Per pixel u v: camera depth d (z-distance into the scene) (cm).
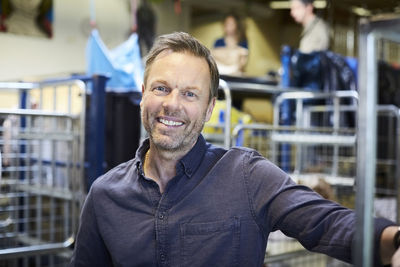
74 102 308
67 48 588
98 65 314
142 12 645
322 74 369
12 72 544
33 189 264
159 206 121
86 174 258
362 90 61
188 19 724
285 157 301
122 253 122
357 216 62
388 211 272
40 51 566
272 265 269
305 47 400
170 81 118
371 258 61
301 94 327
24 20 550
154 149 125
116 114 268
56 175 282
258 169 124
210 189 122
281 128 243
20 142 262
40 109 280
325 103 367
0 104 452
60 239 294
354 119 368
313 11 400
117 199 126
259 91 329
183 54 120
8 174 292
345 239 100
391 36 60
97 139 250
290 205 114
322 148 331
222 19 748
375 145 61
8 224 271
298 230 112
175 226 119
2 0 530
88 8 604
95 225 130
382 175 366
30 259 266
